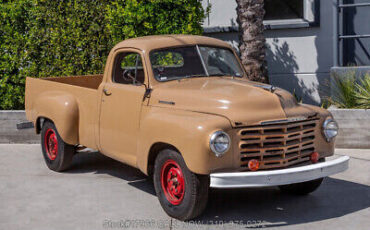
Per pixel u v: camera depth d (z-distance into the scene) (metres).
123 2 9.39
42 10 9.48
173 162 5.53
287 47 11.13
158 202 6.26
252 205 6.13
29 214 5.86
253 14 9.02
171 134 5.38
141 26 9.41
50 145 7.74
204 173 5.13
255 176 5.07
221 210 5.96
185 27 9.38
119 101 6.50
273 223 5.51
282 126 5.43
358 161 7.85
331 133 5.84
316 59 11.02
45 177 7.38
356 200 6.24
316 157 5.73
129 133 6.32
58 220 5.66
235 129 5.25
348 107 8.92
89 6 9.45
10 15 9.52
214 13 11.38
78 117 7.24
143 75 6.53
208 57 6.70
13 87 9.87
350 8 10.89
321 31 10.94
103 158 8.50
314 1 10.85
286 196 6.47
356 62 11.03
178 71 6.43
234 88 5.84
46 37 9.57
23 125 8.98
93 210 5.98
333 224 5.46
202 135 5.11
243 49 9.15
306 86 11.15
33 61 9.71
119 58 6.78
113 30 9.39
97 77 8.82
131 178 7.34
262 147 5.34
